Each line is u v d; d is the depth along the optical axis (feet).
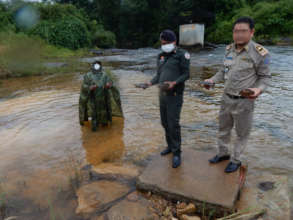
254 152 12.00
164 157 11.03
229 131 9.77
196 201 8.20
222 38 87.76
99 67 15.08
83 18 90.33
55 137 14.38
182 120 16.55
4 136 14.53
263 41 74.49
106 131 15.15
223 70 9.32
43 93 24.57
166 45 9.15
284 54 49.80
